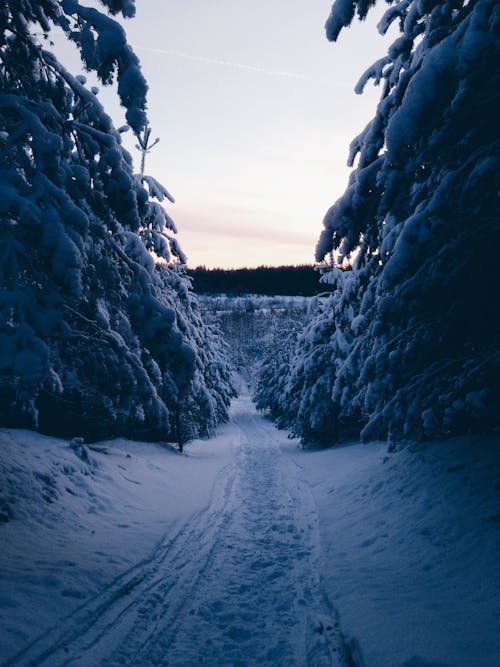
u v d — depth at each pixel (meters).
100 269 6.99
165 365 7.71
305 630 5.03
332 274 19.25
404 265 5.91
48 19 6.64
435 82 4.75
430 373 7.38
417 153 5.90
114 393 7.48
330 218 7.10
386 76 7.29
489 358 6.54
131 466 12.96
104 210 6.84
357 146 7.53
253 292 179.62
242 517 10.06
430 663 3.75
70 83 6.66
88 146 6.52
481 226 5.84
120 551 7.02
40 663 4.02
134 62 5.73
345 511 9.74
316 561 7.25
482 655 3.80
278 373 39.19
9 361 5.05
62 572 5.74
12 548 6.27
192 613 5.41
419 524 7.45
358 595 5.57
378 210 6.54
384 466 11.01
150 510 9.97
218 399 34.19
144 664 4.30
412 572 6.08
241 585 6.30
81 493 9.45
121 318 8.05
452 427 7.60
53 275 5.34
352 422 21.31
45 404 12.65
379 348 8.46
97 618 4.99
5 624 4.36
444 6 5.82
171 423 20.16
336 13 5.70
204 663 4.37
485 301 6.51
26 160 6.14
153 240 15.86
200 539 8.27
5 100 5.72
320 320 22.02
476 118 5.45
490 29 4.42
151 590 5.89
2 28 6.09
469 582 5.32
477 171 5.21
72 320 6.54
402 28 7.38
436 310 6.88
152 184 16.11
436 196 5.70
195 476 14.74
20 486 8.16
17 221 5.73
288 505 11.21
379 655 4.08
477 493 7.21
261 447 25.05
